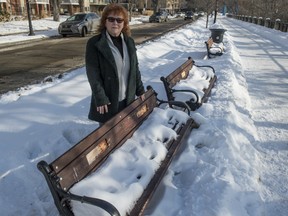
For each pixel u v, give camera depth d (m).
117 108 3.27
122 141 3.23
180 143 3.66
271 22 28.02
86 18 20.05
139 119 3.74
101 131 2.83
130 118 3.46
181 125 4.10
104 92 3.07
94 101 3.31
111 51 3.08
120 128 3.20
